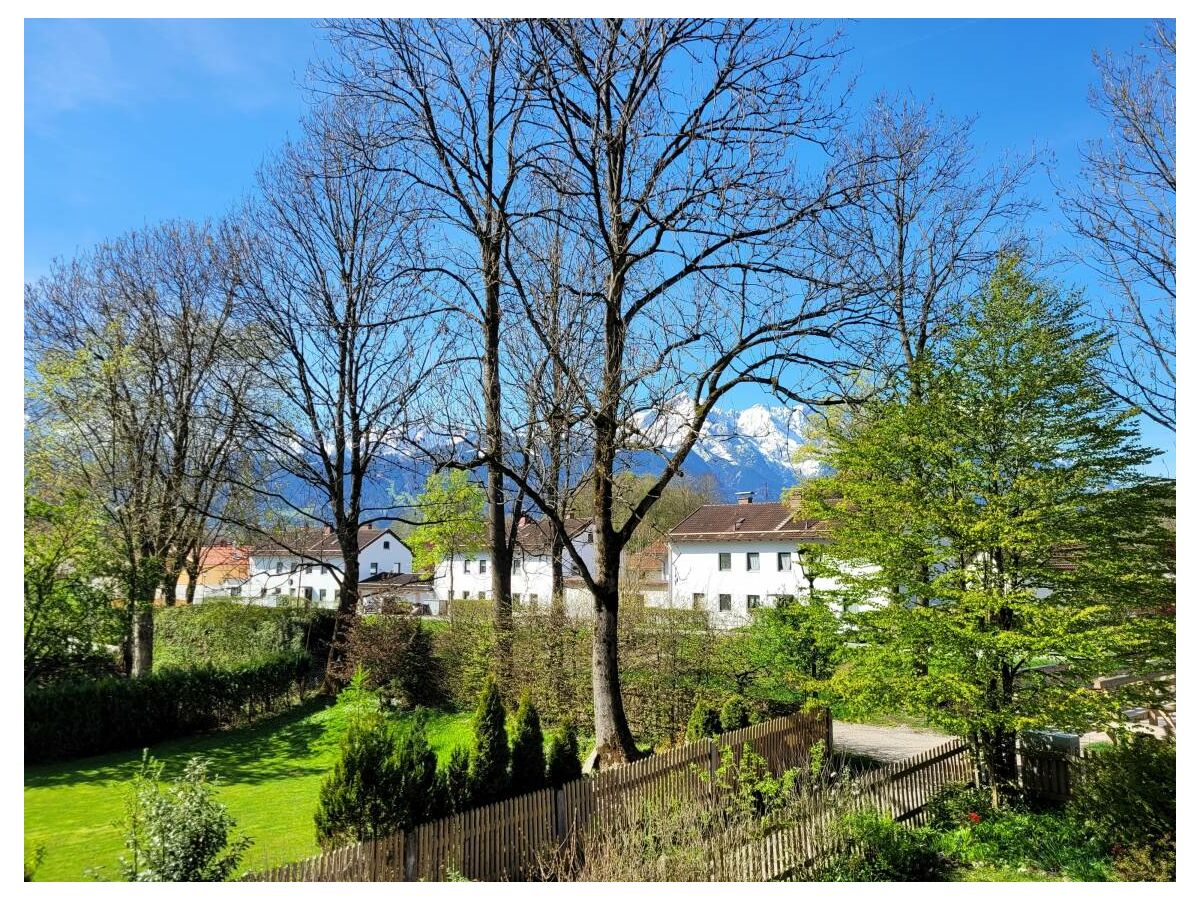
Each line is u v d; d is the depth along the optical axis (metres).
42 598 15.41
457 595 55.56
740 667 15.50
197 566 28.59
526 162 16.12
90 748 16.34
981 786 12.69
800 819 9.88
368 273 22.73
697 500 59.44
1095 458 11.03
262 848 10.11
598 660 13.01
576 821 9.45
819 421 16.27
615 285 13.20
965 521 11.46
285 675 21.28
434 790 9.03
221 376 23.31
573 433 13.46
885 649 11.98
